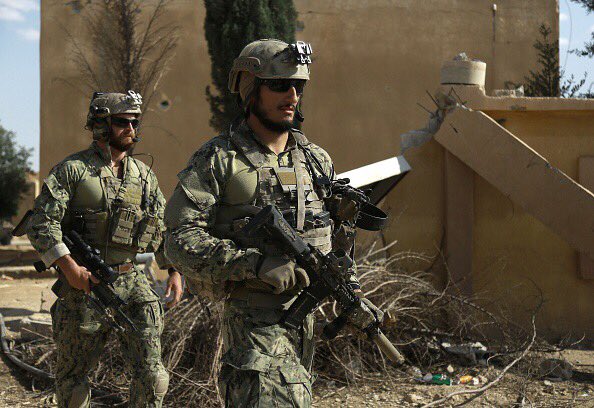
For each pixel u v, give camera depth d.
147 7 12.27
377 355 5.21
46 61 12.28
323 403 4.66
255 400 2.43
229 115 8.44
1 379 5.12
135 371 3.65
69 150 12.35
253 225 2.47
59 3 12.17
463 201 6.32
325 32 12.62
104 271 3.61
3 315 7.08
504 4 12.49
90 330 3.71
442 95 6.37
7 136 18.64
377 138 12.55
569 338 6.23
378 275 5.60
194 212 2.58
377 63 12.59
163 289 6.29
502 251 6.41
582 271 6.28
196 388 4.64
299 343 2.68
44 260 3.60
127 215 3.78
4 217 18.47
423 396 4.72
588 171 6.35
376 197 6.34
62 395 3.76
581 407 4.51
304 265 2.57
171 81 12.40
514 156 5.94
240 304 2.65
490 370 5.21
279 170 2.69
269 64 2.68
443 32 12.54
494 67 12.48
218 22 8.43
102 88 9.70
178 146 12.43
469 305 5.86
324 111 12.62
